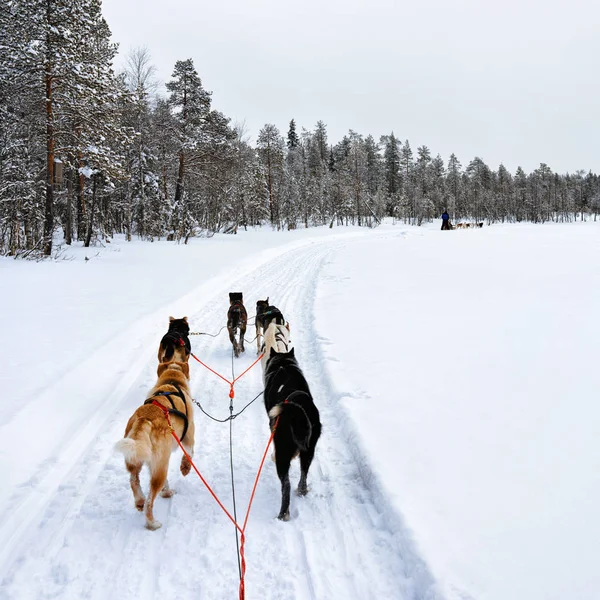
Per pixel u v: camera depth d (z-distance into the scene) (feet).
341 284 53.21
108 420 20.53
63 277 55.67
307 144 312.71
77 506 14.87
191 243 108.17
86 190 102.99
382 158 353.10
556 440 16.75
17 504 14.56
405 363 26.03
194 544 13.33
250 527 14.03
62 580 11.95
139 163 119.44
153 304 41.42
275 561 12.60
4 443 16.94
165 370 19.08
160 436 13.92
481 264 65.62
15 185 80.43
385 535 13.15
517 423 18.26
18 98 77.10
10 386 21.85
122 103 89.56
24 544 13.11
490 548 11.57
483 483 14.40
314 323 35.63
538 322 33.19
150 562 12.62
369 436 17.81
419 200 288.71
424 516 12.98
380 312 38.65
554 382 22.17
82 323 34.22
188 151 116.78
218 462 17.85
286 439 14.34
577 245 89.15
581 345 27.55
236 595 11.49
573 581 10.32
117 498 15.42
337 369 25.44
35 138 85.87
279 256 86.84
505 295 43.42
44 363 25.21
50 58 71.26
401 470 15.39
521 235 118.73
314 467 17.20
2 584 11.68
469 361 25.90
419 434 17.81
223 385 25.58
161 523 14.16
